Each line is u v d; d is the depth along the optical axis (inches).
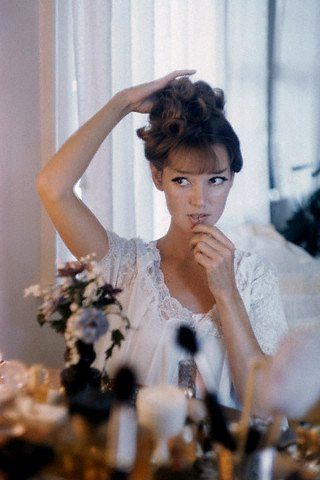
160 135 46.5
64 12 70.6
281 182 94.9
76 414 34.1
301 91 94.2
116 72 71.3
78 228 48.9
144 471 31.7
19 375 39.5
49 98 71.4
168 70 74.7
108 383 40.1
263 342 48.9
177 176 46.5
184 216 47.4
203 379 44.3
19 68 67.2
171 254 51.1
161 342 47.0
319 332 31.2
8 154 66.2
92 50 68.9
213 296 48.6
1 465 29.4
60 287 39.1
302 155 95.0
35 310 72.2
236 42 85.0
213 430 30.8
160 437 31.7
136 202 74.1
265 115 89.6
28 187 69.9
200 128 45.7
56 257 72.3
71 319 36.7
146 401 31.6
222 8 77.4
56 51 71.2
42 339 73.4
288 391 29.1
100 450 32.1
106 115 48.9
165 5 73.6
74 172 47.8
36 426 33.5
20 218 68.7
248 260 50.9
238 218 89.3
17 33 66.6
